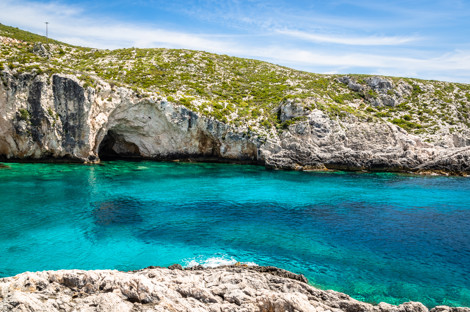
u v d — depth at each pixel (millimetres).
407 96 77312
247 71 83812
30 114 46062
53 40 97250
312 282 18719
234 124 55719
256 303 13070
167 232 25656
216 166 54062
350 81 80812
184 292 13633
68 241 23328
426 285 18578
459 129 63562
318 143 54406
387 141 54188
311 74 87688
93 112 48875
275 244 23859
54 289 13219
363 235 25656
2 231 24438
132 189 37312
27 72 45875
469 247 23594
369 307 13680
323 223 28250
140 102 52250
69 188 36156
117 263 20531
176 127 54719
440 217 29875
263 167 53938
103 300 12055
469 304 16859
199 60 82312
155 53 84125
